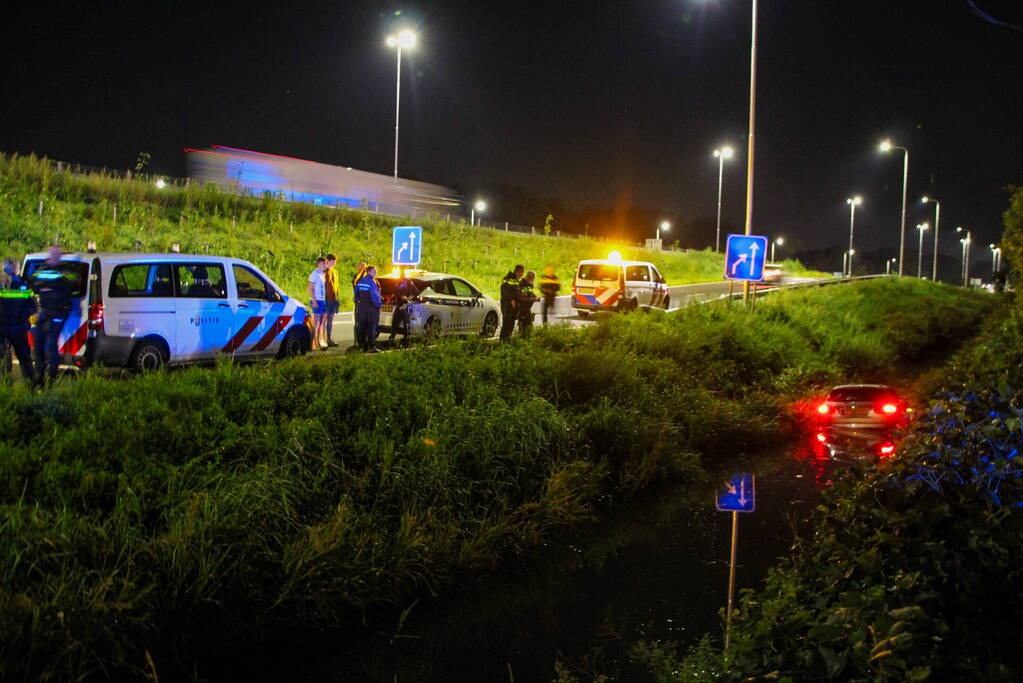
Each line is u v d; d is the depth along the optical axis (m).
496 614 6.75
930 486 4.30
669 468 11.36
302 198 38.72
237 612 6.04
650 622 6.50
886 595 3.76
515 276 17.50
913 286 48.28
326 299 16.66
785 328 23.12
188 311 12.24
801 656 3.42
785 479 11.69
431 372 11.48
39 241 22.64
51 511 6.25
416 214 47.38
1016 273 21.42
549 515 8.83
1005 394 5.30
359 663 5.85
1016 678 3.14
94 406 8.34
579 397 12.43
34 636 4.97
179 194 31.78
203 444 7.83
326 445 8.23
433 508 7.90
